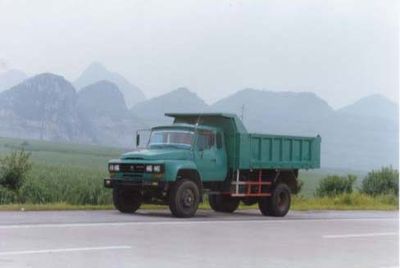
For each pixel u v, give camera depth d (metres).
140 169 24.38
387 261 16.00
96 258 14.12
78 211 25.64
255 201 28.38
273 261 15.10
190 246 16.78
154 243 16.94
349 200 40.31
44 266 12.88
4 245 15.34
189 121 27.92
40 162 40.88
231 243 17.86
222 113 26.78
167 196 24.58
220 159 26.41
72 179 33.81
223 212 29.09
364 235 21.62
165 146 25.53
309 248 17.75
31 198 31.78
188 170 25.17
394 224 26.34
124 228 19.84
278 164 28.22
